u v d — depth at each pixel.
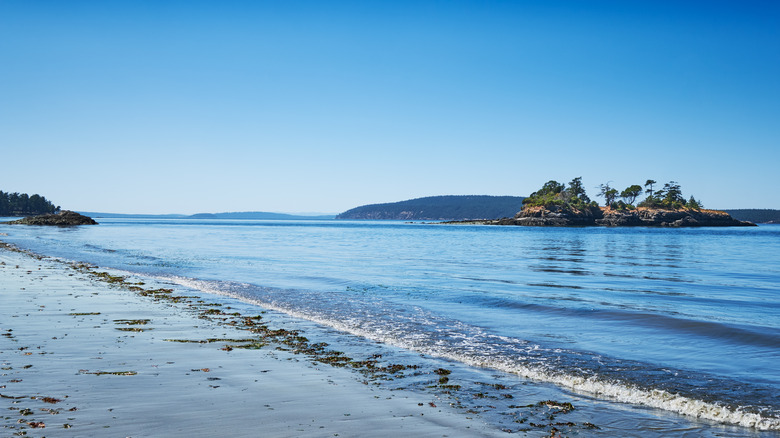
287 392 8.53
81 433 6.32
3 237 73.12
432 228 193.50
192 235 96.88
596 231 164.25
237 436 6.50
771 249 64.50
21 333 12.41
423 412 7.80
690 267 37.91
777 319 16.80
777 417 7.94
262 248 55.81
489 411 7.96
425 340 13.10
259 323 14.97
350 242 75.56
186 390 8.36
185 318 15.33
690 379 9.91
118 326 13.72
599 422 7.63
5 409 7.10
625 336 13.81
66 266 31.30
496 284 25.72
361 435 6.75
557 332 14.27
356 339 13.11
